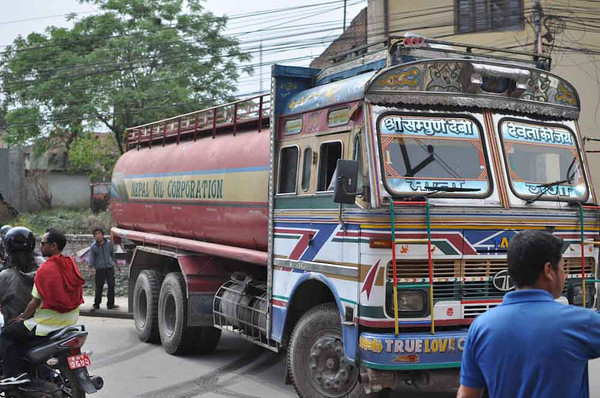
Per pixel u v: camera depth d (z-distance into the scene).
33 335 6.11
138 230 12.12
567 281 6.20
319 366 6.38
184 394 7.57
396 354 5.45
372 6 19.64
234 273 9.09
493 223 5.86
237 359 9.55
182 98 28.20
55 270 6.06
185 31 30.47
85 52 30.53
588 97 17.14
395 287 5.47
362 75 6.42
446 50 6.46
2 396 6.19
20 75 30.83
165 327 10.02
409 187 5.75
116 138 30.38
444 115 6.08
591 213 6.36
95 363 9.29
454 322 5.70
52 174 38.34
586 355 2.60
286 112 7.37
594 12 17.23
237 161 8.47
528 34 18.00
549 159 6.44
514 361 2.62
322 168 6.58
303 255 6.72
